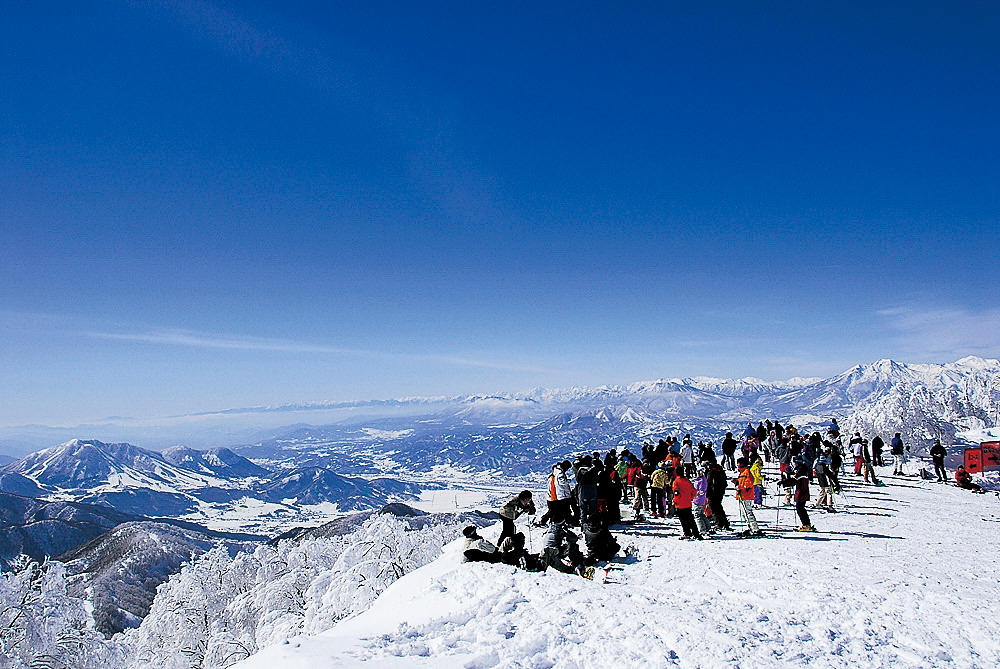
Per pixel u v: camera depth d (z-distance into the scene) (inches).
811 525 699.4
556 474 523.2
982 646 322.7
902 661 303.6
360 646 309.6
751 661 293.7
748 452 1237.7
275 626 1261.1
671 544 609.3
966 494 1093.8
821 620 359.3
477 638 325.1
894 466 1440.7
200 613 2058.3
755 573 475.8
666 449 1027.9
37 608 1217.4
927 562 525.0
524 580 442.3
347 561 1504.7
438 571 513.7
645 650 303.6
